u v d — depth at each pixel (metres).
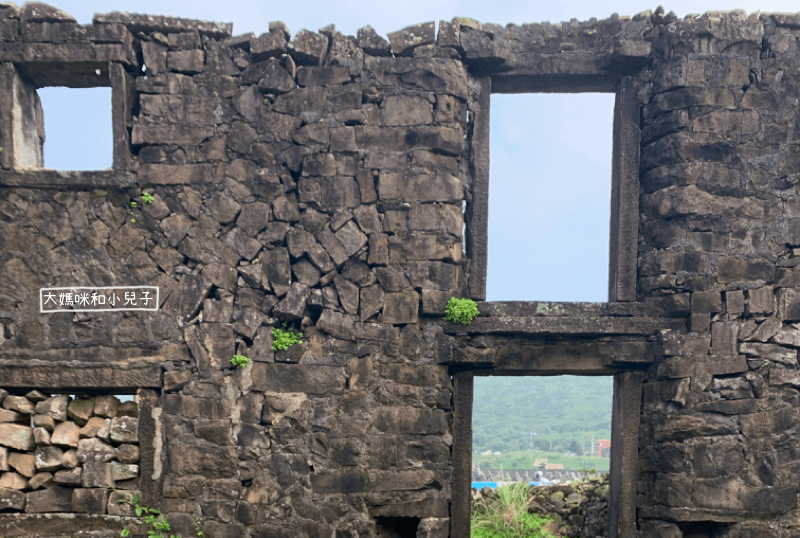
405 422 5.08
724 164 5.16
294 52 5.29
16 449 5.17
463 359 5.24
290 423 5.11
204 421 5.11
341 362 5.16
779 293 5.10
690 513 4.94
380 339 5.16
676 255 5.15
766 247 5.14
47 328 5.19
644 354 5.23
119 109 5.20
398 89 5.29
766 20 5.24
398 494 5.02
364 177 5.25
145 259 5.24
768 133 5.17
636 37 5.36
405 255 5.21
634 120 5.47
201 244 5.25
